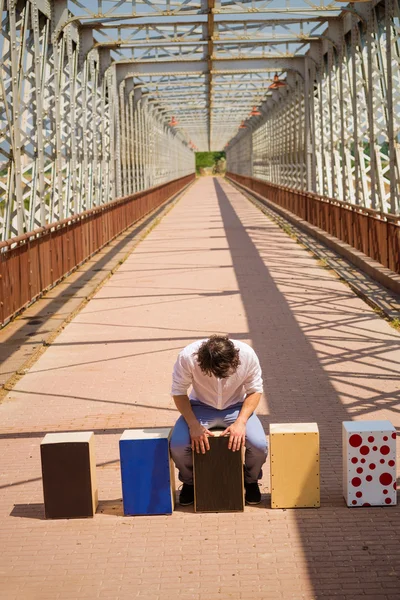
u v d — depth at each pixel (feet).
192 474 16.24
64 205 54.49
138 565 13.70
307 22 65.46
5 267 34.30
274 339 30.96
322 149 75.72
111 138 79.20
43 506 16.43
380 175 49.60
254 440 15.81
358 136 55.98
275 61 87.10
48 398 24.22
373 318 34.58
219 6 57.31
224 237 74.08
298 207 90.38
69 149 55.42
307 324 33.58
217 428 16.29
